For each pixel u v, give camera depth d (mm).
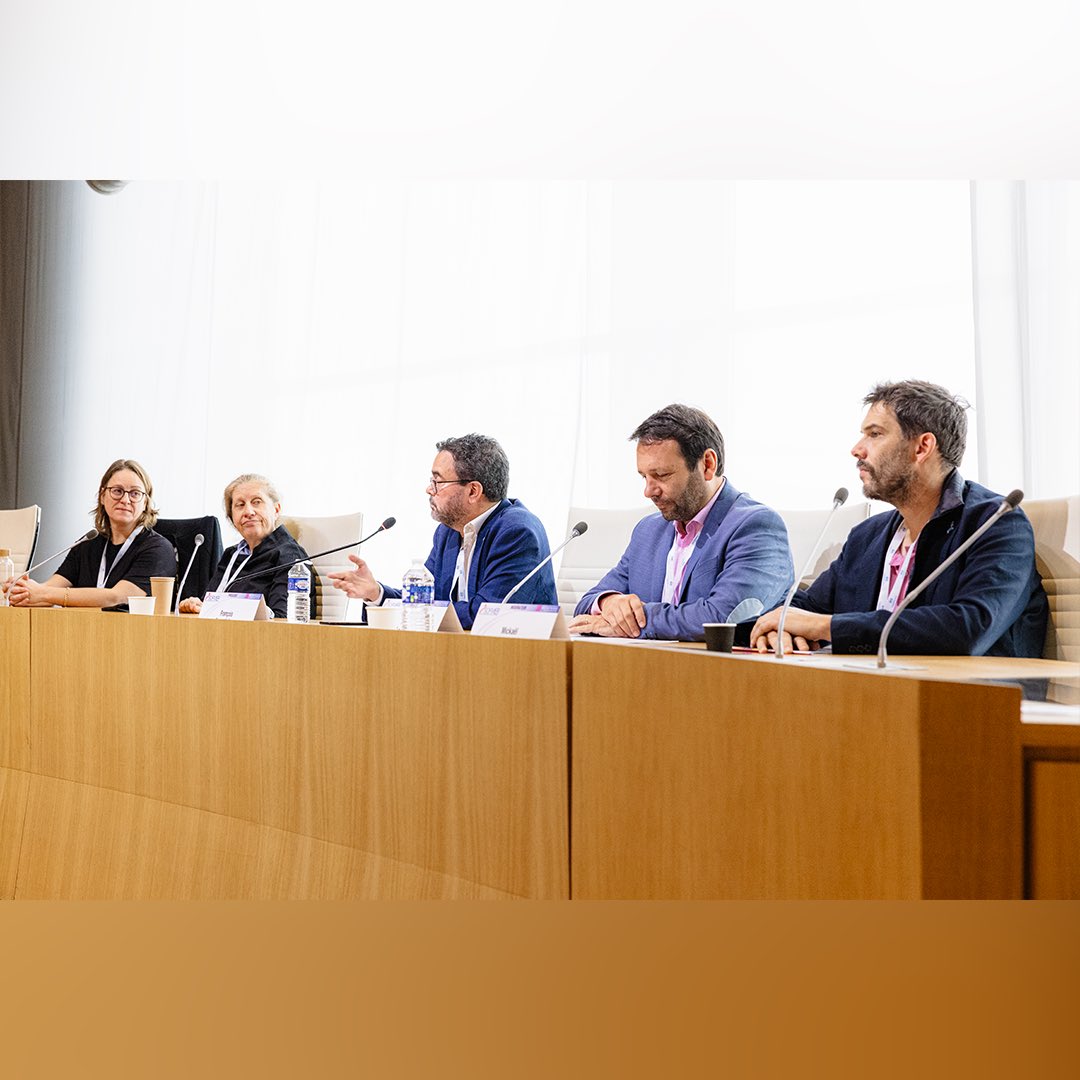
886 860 908
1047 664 1637
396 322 4523
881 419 2170
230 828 1904
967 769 872
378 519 4527
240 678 1900
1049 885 873
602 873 1299
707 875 1138
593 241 3996
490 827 1471
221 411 4980
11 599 3209
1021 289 3123
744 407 3672
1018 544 2062
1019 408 3125
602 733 1303
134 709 2105
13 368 5531
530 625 1810
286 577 3119
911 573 2164
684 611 2393
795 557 2668
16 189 5555
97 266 5363
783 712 1039
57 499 5410
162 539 3506
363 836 1675
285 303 4828
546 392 4145
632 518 3018
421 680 1587
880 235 3449
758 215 3672
